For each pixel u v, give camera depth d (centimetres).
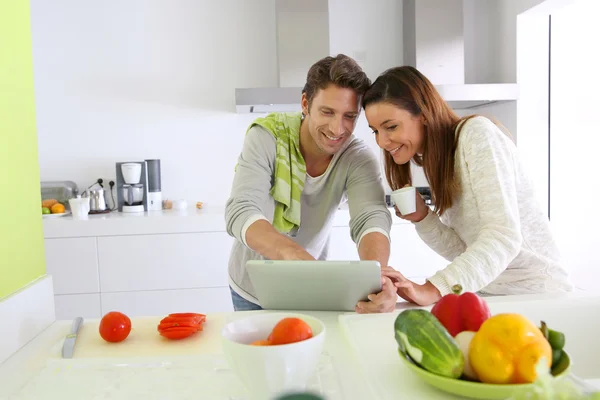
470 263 106
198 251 272
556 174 291
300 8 287
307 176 144
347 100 123
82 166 313
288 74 288
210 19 314
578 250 290
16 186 91
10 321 81
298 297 99
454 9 294
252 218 122
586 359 88
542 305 90
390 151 127
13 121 90
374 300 96
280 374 58
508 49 297
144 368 72
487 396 57
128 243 269
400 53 324
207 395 64
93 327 94
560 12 282
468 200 119
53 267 265
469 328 66
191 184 321
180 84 316
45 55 307
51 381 69
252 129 144
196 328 88
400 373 68
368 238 127
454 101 303
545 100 289
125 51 311
